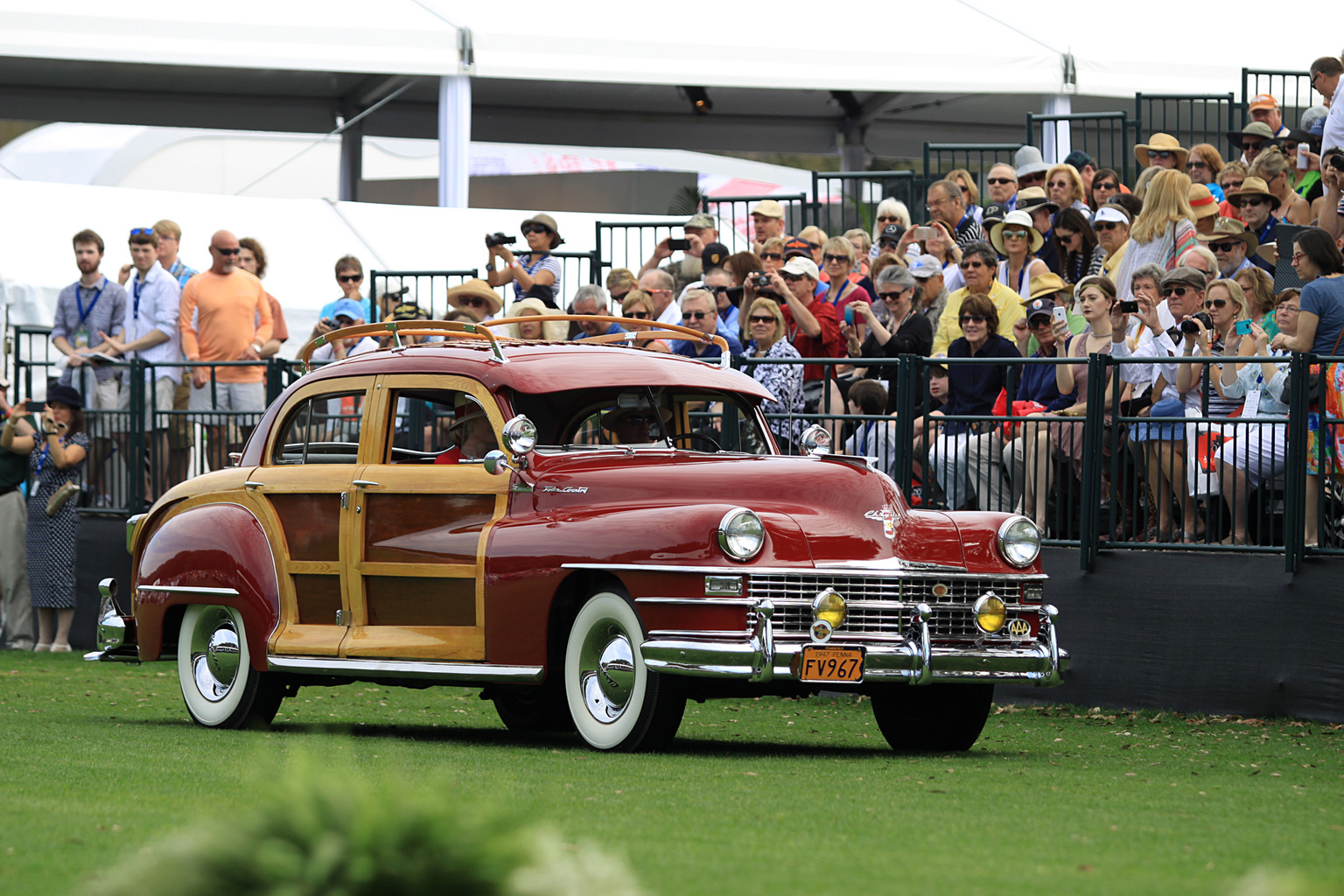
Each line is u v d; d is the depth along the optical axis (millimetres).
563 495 27125
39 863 15281
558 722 31547
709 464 27297
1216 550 34656
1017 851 16828
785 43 63375
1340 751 28812
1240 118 64875
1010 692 37531
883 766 24750
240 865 9797
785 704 37281
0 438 54094
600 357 29734
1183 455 35125
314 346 31859
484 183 82438
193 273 57719
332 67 61000
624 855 15969
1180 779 24234
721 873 15055
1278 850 17406
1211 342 38406
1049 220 50438
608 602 26031
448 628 27781
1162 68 65000
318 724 31828
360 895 9648
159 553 31562
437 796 10188
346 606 29000
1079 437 37094
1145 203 43938
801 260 45625
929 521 27297
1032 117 62281
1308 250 35500
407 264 63594
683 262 55312
